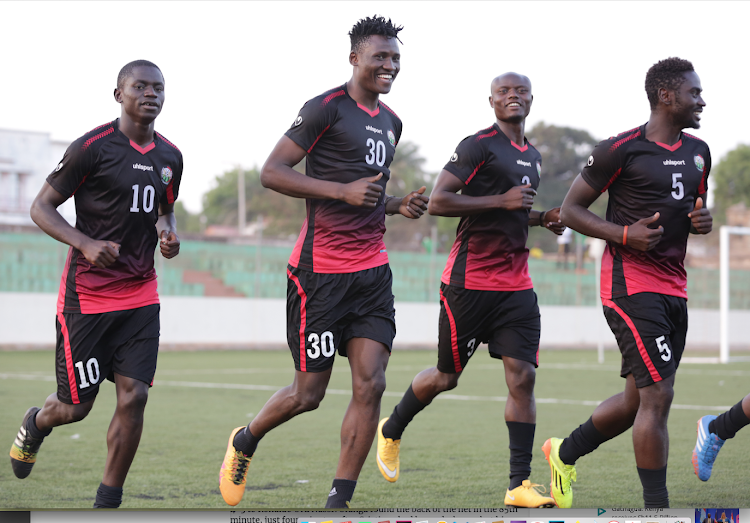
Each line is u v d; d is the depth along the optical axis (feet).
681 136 27.17
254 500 28.37
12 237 162.30
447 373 32.53
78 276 26.48
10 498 28.19
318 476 32.86
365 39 26.89
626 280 26.37
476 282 31.12
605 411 27.53
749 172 300.20
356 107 27.30
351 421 26.07
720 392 72.02
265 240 202.69
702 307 195.21
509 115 31.27
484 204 29.48
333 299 26.58
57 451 38.37
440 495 29.25
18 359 118.73
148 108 25.94
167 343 162.30
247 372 97.40
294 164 26.48
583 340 193.26
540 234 261.65
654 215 25.44
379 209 27.43
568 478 28.02
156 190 26.96
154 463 35.73
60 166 25.88
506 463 35.94
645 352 25.72
